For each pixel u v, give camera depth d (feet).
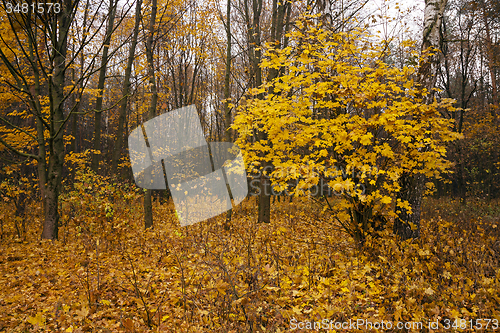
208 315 10.68
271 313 10.81
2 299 12.60
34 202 27.94
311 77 16.65
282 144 16.56
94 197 24.23
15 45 23.75
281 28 31.58
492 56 50.06
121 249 19.53
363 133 14.97
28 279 14.67
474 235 17.37
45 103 28.30
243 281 12.74
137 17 27.02
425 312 10.36
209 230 20.84
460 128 51.26
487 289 11.14
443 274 11.97
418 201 18.75
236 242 19.77
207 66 60.13
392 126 14.75
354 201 17.76
